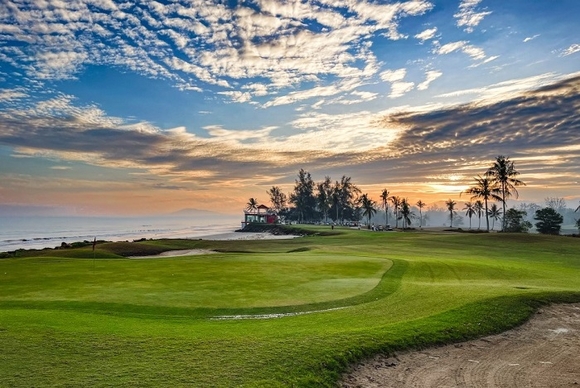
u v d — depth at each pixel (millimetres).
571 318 15539
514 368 10859
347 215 197625
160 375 8672
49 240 110875
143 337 11242
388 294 19141
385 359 10914
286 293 19031
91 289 19047
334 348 10703
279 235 123750
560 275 27203
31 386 8039
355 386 9398
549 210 101500
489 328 13789
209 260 31062
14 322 12586
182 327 12758
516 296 17547
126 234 150000
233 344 10734
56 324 12469
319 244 60188
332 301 17781
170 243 70688
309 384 8820
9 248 79812
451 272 27359
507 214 110000
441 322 13812
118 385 8141
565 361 11406
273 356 9914
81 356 9695
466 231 100812
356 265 28438
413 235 76312
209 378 8578
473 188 105562
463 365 10961
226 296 18141
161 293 18359
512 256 41219
